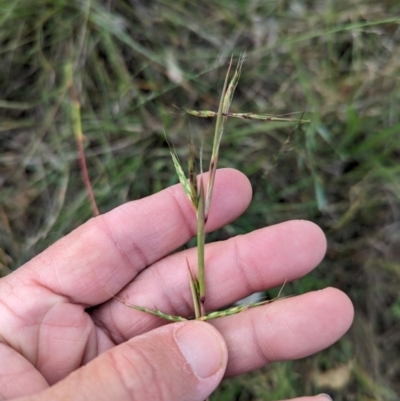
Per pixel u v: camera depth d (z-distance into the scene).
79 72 0.23
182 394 0.13
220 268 0.17
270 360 0.16
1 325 0.15
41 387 0.15
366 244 0.22
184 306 0.17
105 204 0.22
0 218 0.22
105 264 0.17
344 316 0.16
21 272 0.16
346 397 0.21
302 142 0.22
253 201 0.22
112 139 0.23
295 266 0.17
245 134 0.22
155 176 0.22
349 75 0.23
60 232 0.21
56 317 0.16
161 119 0.23
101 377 0.13
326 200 0.22
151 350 0.13
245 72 0.23
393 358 0.22
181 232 0.17
